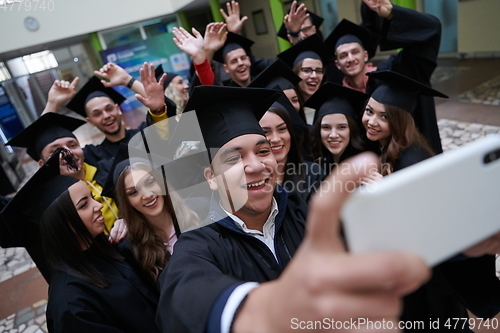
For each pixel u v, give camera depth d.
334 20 10.48
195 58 2.93
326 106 2.27
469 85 6.09
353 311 0.33
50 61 10.46
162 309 0.83
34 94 10.77
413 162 1.78
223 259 0.98
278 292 0.38
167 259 1.53
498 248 0.70
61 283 1.39
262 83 2.81
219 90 1.06
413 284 0.34
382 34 2.86
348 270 0.32
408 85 1.83
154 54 9.56
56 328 1.31
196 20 13.66
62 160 2.37
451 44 8.45
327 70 4.46
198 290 0.68
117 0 8.40
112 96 3.46
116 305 1.42
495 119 4.46
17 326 3.00
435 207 0.45
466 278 1.05
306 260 0.35
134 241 1.53
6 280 3.79
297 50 3.49
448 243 0.47
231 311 0.54
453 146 4.11
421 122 2.77
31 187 1.43
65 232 1.41
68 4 7.73
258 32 12.65
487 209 0.49
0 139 8.75
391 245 0.43
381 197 0.41
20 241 1.68
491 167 0.49
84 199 1.45
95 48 9.38
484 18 7.21
